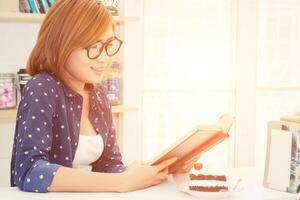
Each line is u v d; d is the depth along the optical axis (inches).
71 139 51.4
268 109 124.6
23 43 96.0
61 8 48.7
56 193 40.9
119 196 40.5
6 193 41.0
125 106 95.2
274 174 43.8
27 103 46.6
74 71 50.0
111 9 93.4
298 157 42.4
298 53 125.6
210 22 116.0
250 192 42.7
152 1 111.0
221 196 40.3
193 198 40.5
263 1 120.3
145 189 43.4
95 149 55.0
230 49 118.3
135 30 106.3
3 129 96.7
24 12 85.8
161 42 112.7
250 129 121.4
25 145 43.8
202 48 116.2
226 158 122.0
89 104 55.4
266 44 122.3
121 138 104.3
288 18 123.6
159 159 45.9
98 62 49.3
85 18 47.4
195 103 117.0
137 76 107.3
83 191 41.4
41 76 48.9
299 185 42.5
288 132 42.9
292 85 126.0
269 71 123.5
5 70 94.8
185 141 43.5
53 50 49.3
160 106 114.5
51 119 47.0
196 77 116.3
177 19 113.4
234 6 117.3
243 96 119.6
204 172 49.6
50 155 49.4
